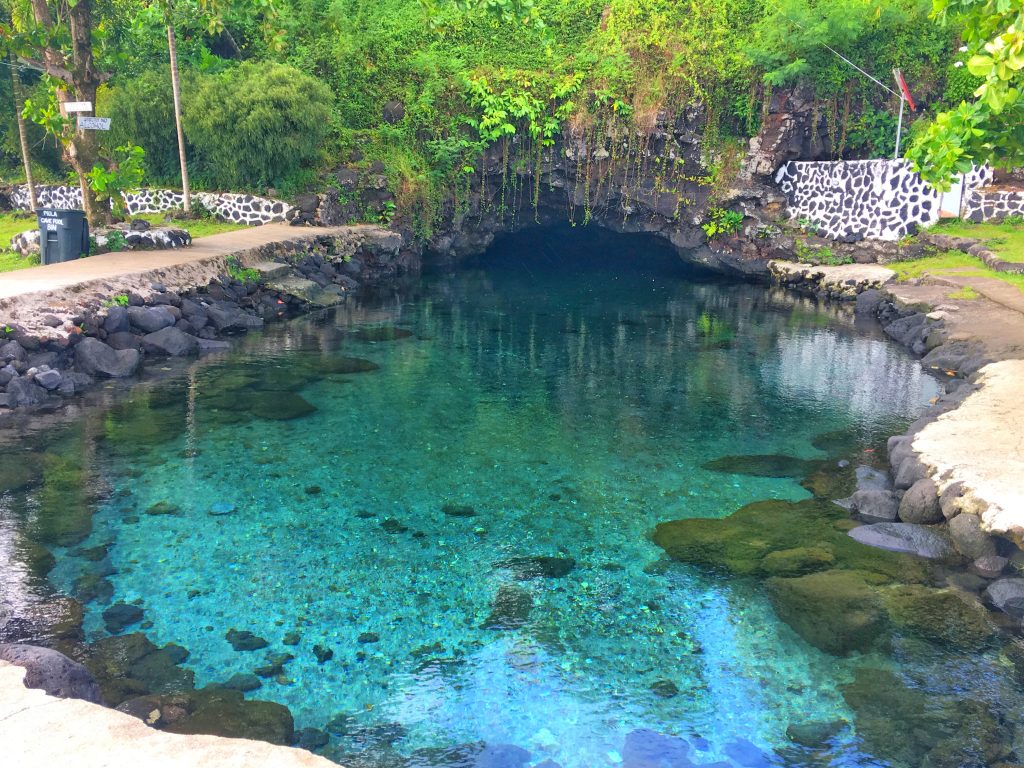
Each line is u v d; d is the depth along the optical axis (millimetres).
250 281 16453
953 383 11039
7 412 9906
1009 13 6535
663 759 4148
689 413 10469
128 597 5703
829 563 6258
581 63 23641
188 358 12828
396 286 21188
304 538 6719
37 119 15586
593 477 8195
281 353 13375
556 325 16500
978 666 4910
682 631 5352
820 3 21641
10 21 19703
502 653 5105
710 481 8102
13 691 3652
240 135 20547
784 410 10555
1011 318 13492
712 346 14594
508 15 13898
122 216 17375
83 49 15898
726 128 23453
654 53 23594
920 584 5902
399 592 5859
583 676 4867
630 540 6750
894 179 20609
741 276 23438
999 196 20312
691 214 23562
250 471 8195
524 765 4109
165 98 21344
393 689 4727
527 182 24344
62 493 7539
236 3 17578
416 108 23453
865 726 4379
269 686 4723
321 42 23969
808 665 4949
